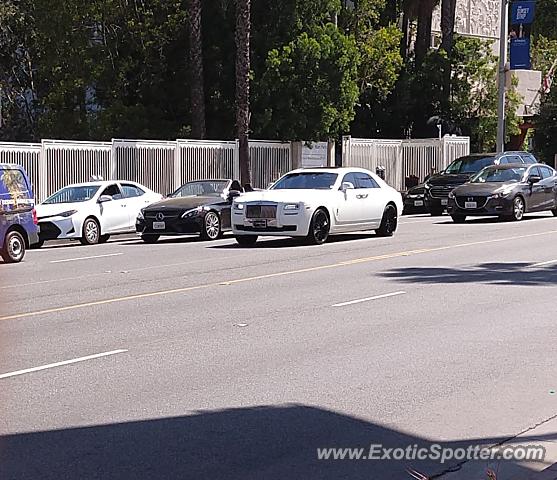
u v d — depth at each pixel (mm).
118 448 6422
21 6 36875
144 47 34500
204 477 5902
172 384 8125
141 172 30391
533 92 57062
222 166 32719
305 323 11008
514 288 13711
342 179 21422
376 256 18031
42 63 36500
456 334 10336
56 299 13086
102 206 23781
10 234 18406
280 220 20078
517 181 27438
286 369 8680
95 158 29156
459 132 44562
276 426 6961
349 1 40469
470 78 44594
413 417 7227
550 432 6859
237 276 15344
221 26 34938
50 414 7215
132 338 10148
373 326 10820
